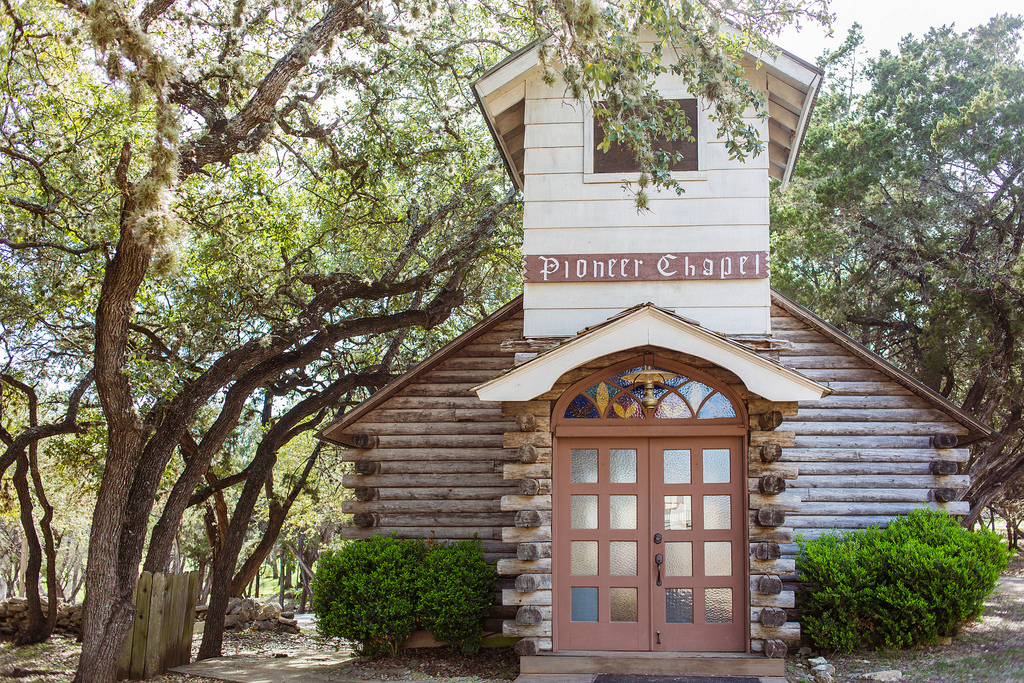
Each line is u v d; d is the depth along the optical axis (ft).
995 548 31.45
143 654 32.09
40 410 54.13
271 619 51.57
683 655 27.14
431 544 34.47
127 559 29.43
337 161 40.47
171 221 24.72
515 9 44.19
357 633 32.53
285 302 42.63
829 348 35.78
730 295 30.89
